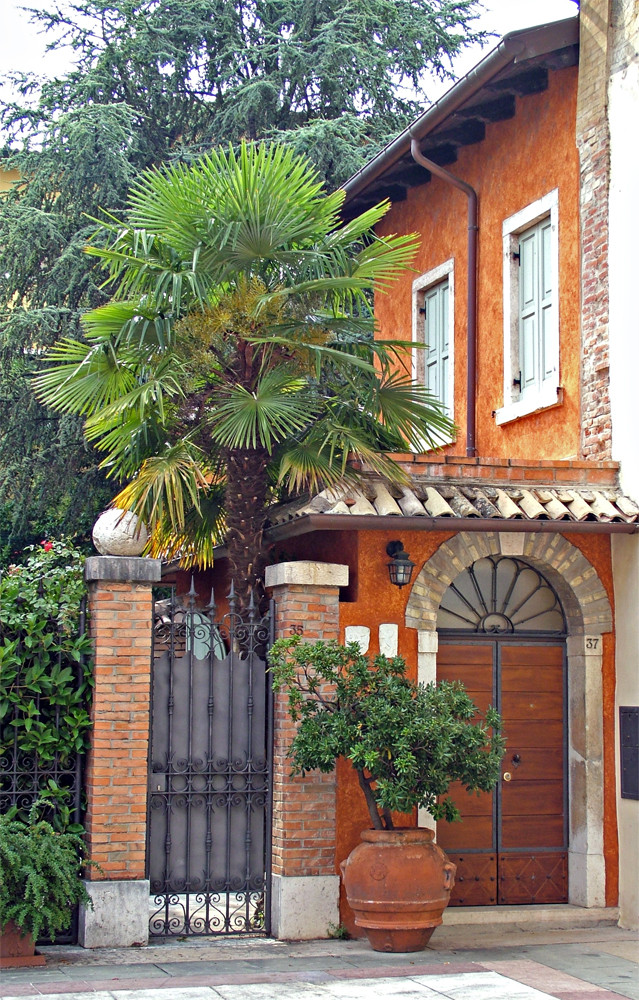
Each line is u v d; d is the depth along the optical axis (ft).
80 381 33.24
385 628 31.83
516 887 33.47
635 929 32.04
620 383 35.09
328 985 25.18
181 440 32.27
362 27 73.00
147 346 32.76
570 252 38.55
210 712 30.68
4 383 65.92
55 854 27.07
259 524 33.24
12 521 69.72
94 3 73.92
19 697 28.94
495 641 34.22
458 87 38.55
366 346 34.81
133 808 29.30
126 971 26.40
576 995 24.50
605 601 34.04
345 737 28.07
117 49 72.38
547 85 40.40
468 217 44.93
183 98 75.87
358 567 31.94
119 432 33.30
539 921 32.50
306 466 31.91
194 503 31.89
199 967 26.86
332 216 34.06
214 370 32.91
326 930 29.99
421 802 28.25
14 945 27.04
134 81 73.82
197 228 31.78
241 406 31.22
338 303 35.09
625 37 36.09
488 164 44.27
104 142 65.87
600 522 32.40
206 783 30.53
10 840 26.76
